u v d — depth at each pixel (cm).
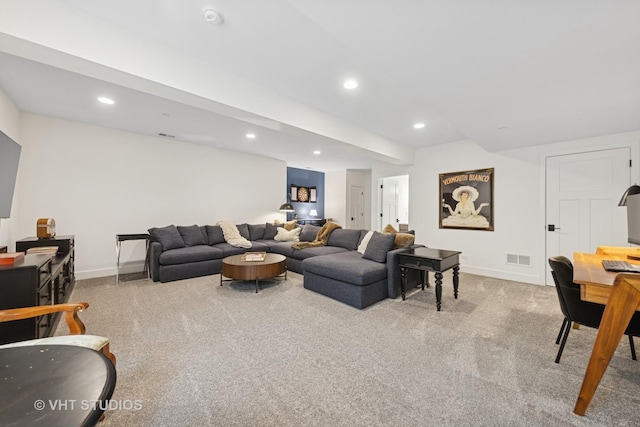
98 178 425
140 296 330
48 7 167
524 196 419
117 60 192
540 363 189
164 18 184
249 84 268
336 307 296
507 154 435
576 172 377
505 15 146
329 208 872
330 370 180
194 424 134
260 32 198
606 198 356
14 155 233
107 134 433
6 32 154
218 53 224
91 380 78
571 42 167
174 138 495
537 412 143
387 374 176
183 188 519
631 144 339
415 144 507
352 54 224
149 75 206
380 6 141
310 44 211
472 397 155
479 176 462
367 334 232
